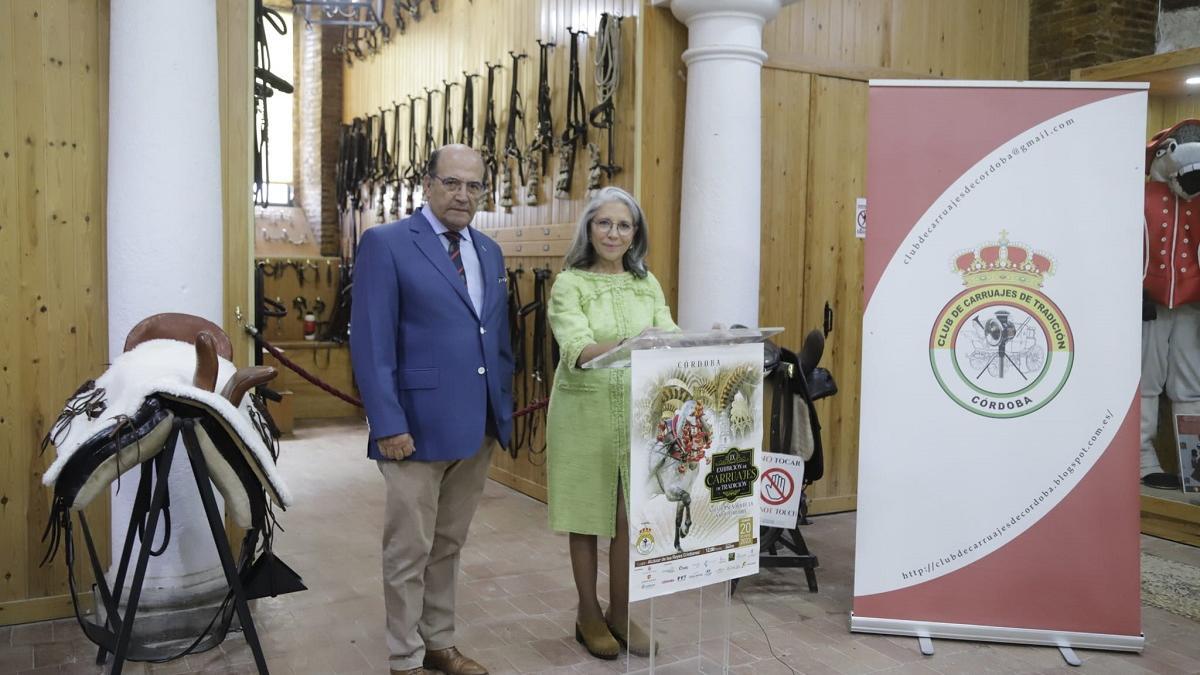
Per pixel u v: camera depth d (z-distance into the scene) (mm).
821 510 4938
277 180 9641
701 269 4160
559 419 2957
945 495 3191
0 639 2984
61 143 3072
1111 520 3127
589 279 2934
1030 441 3162
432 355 2596
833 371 4934
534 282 5398
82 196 3115
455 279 2639
